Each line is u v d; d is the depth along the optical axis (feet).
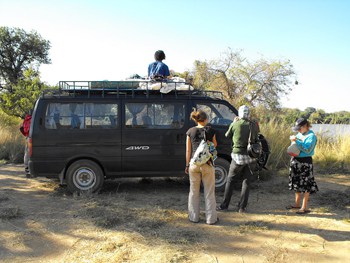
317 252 14.47
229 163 23.49
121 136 22.30
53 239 15.66
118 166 22.43
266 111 68.90
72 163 22.15
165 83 23.21
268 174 27.99
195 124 22.81
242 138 18.94
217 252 14.40
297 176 19.39
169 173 22.88
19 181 26.63
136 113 22.53
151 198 22.24
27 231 16.51
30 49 150.00
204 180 17.71
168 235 16.06
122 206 20.27
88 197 21.74
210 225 17.49
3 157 37.19
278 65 70.54
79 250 14.56
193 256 14.01
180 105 22.95
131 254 14.14
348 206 20.85
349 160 32.32
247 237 15.99
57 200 21.45
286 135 33.81
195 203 17.78
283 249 14.73
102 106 22.27
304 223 17.89
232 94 73.10
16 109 77.56
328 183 26.73
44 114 21.81
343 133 37.60
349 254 14.28
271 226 17.40
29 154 21.63
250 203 21.36
